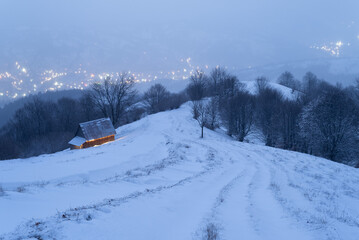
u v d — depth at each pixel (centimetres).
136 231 786
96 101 7031
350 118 4228
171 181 1814
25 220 845
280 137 5562
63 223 759
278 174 2055
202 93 9575
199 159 2730
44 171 2223
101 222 809
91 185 1562
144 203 1077
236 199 1288
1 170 2297
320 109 4481
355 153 4291
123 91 7056
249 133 6438
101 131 5078
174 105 9544
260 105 6869
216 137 5281
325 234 841
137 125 6500
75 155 3244
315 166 2534
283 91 10006
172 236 788
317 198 1416
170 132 5159
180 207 1092
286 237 816
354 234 876
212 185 1620
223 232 838
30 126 8344
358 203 1505
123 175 1998
